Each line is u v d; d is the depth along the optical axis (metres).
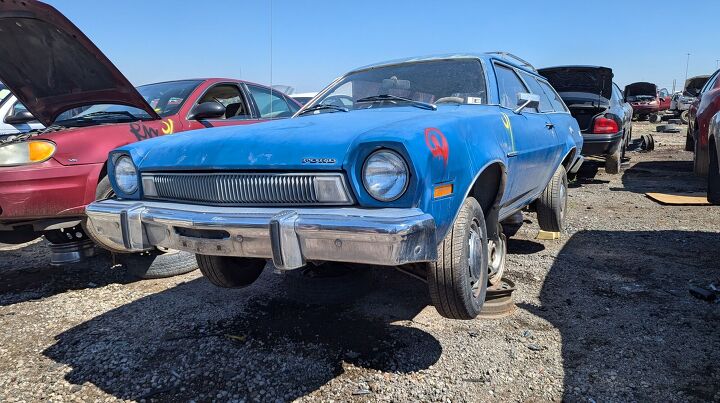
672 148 14.57
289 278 3.83
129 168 3.16
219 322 3.50
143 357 3.07
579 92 9.61
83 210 4.11
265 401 2.59
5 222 4.08
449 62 3.98
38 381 2.85
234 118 5.85
